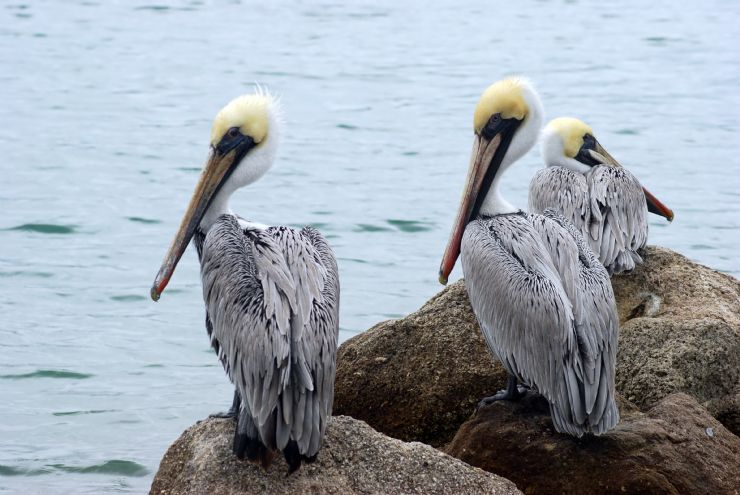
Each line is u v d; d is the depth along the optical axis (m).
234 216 9.53
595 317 9.50
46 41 42.25
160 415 13.81
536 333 9.61
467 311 11.62
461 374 11.23
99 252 19.73
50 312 17.08
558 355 9.47
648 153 27.12
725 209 22.45
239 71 37.47
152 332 16.38
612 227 12.75
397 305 17.17
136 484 12.09
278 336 8.38
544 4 55.16
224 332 8.73
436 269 18.88
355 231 20.86
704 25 48.78
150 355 15.60
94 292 17.88
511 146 11.48
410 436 11.26
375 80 36.34
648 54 41.91
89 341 16.02
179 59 39.41
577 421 9.30
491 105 11.43
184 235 10.20
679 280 12.65
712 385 10.84
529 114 11.44
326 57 40.34
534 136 11.52
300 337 8.39
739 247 20.17
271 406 8.34
